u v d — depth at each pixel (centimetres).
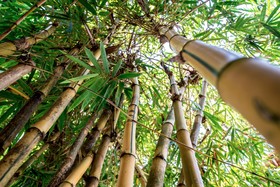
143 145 274
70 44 209
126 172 103
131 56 210
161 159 124
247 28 225
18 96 164
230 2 217
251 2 244
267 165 268
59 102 135
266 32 218
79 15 188
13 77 121
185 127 130
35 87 192
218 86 55
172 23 183
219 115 287
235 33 240
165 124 154
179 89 203
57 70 159
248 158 248
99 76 149
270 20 212
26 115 127
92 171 136
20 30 203
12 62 184
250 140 248
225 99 53
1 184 96
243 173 258
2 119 165
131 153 113
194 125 186
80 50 185
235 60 53
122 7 209
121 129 203
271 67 45
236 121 278
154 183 110
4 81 115
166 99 236
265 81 42
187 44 93
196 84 246
